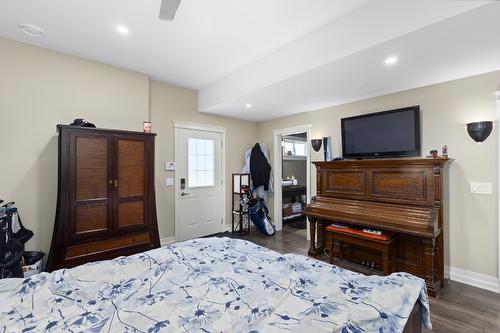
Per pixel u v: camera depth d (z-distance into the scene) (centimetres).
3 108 254
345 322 92
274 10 208
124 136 285
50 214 278
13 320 95
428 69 240
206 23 227
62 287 120
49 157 278
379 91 308
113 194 276
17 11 210
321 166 344
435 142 279
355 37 205
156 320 95
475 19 159
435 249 253
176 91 399
